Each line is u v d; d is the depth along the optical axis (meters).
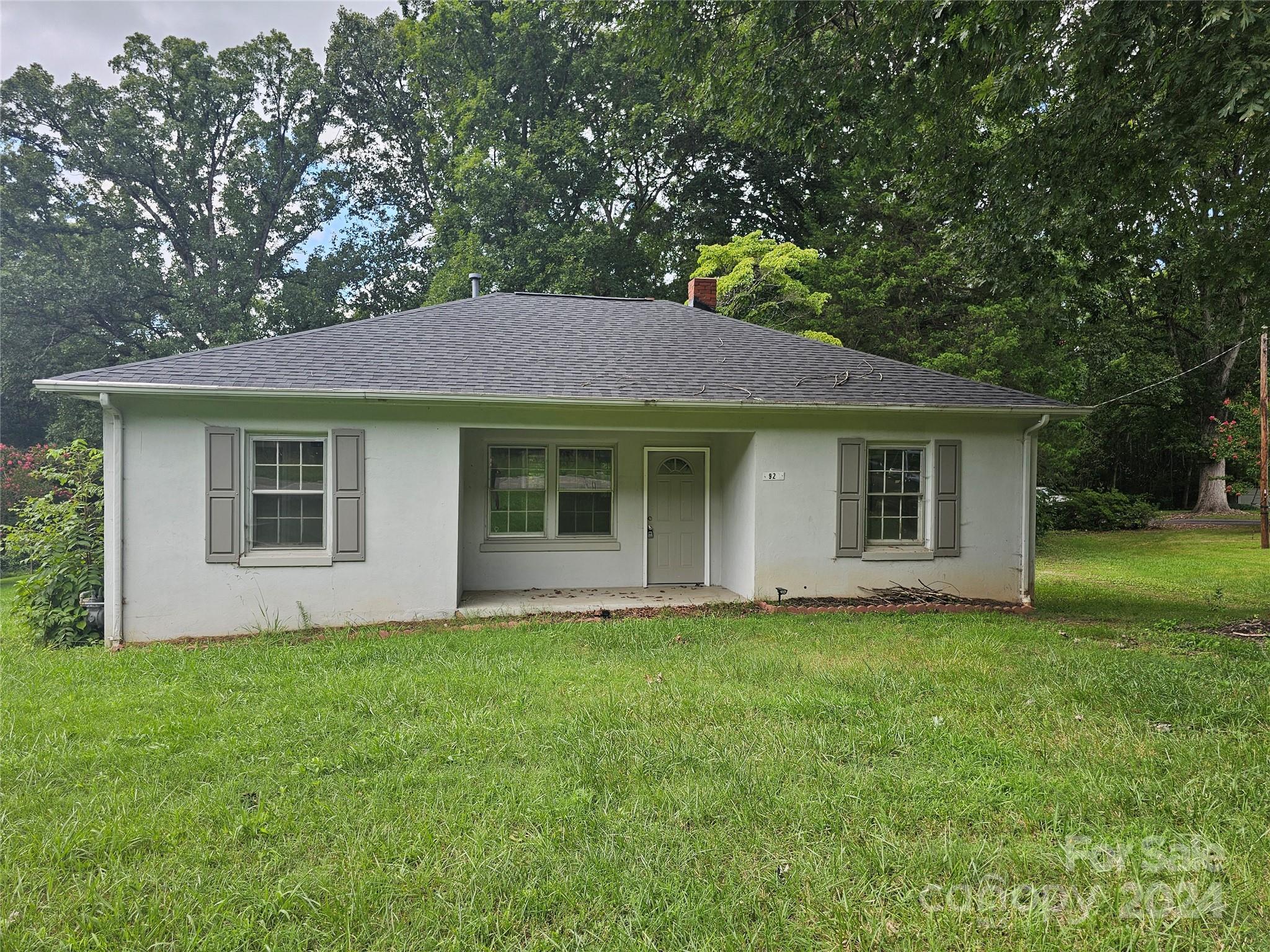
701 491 10.95
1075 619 8.88
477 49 22.91
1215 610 9.61
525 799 3.58
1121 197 7.93
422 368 8.65
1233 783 3.59
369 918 2.67
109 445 7.62
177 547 7.82
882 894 2.80
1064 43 6.68
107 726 4.64
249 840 3.25
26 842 3.21
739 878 2.91
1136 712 4.84
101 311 23.89
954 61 6.85
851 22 7.26
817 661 6.30
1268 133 6.68
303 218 28.05
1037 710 4.91
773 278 18.97
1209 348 24.89
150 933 2.61
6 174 23.81
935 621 8.32
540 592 10.13
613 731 4.50
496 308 10.78
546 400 8.36
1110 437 32.66
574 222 22.64
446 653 6.72
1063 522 23.89
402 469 8.43
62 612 7.66
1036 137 7.42
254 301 27.00
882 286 20.30
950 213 8.98
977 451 9.96
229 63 26.22
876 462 10.00
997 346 18.47
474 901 2.76
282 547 8.26
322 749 4.28
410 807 3.52
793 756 4.08
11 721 4.70
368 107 28.73
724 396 9.02
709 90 8.04
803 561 9.57
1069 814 3.39
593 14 8.54
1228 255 8.52
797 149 8.38
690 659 6.41
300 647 6.99
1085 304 9.52
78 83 24.66
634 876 2.91
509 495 10.36
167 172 25.94
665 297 24.55
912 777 3.80
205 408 7.89
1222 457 23.69
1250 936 2.55
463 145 22.39
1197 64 5.80
